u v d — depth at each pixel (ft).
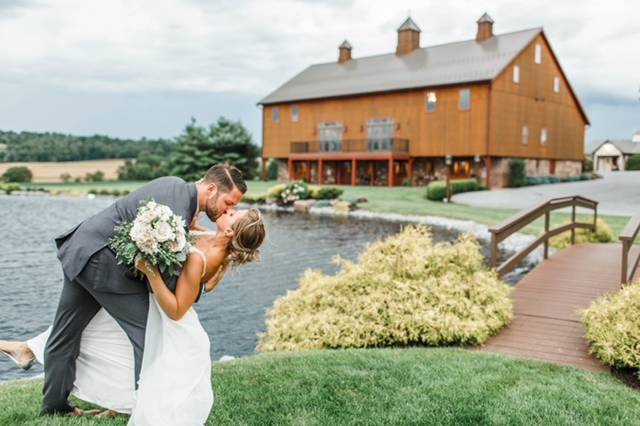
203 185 9.95
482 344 17.94
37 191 129.08
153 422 9.01
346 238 52.34
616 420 11.35
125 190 119.24
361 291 20.27
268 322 20.06
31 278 34.19
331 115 118.83
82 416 10.34
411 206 76.79
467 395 12.46
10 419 10.33
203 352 9.57
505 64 97.86
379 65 122.83
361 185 118.21
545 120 113.29
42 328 24.08
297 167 129.29
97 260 9.16
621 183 103.91
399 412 11.48
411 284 20.06
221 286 32.24
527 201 78.59
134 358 9.62
